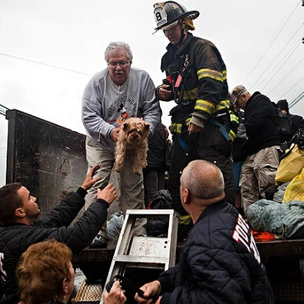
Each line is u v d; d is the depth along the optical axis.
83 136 4.88
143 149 3.60
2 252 2.40
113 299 2.10
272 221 2.97
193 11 3.60
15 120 3.77
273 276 2.68
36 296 1.85
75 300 3.02
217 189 2.18
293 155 4.02
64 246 2.03
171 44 3.84
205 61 3.43
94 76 3.94
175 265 2.61
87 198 3.80
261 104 4.73
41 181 4.03
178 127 3.71
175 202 3.65
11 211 2.57
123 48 3.77
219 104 3.54
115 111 3.90
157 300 2.11
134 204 3.78
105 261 2.89
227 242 1.91
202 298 1.80
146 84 4.00
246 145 4.95
